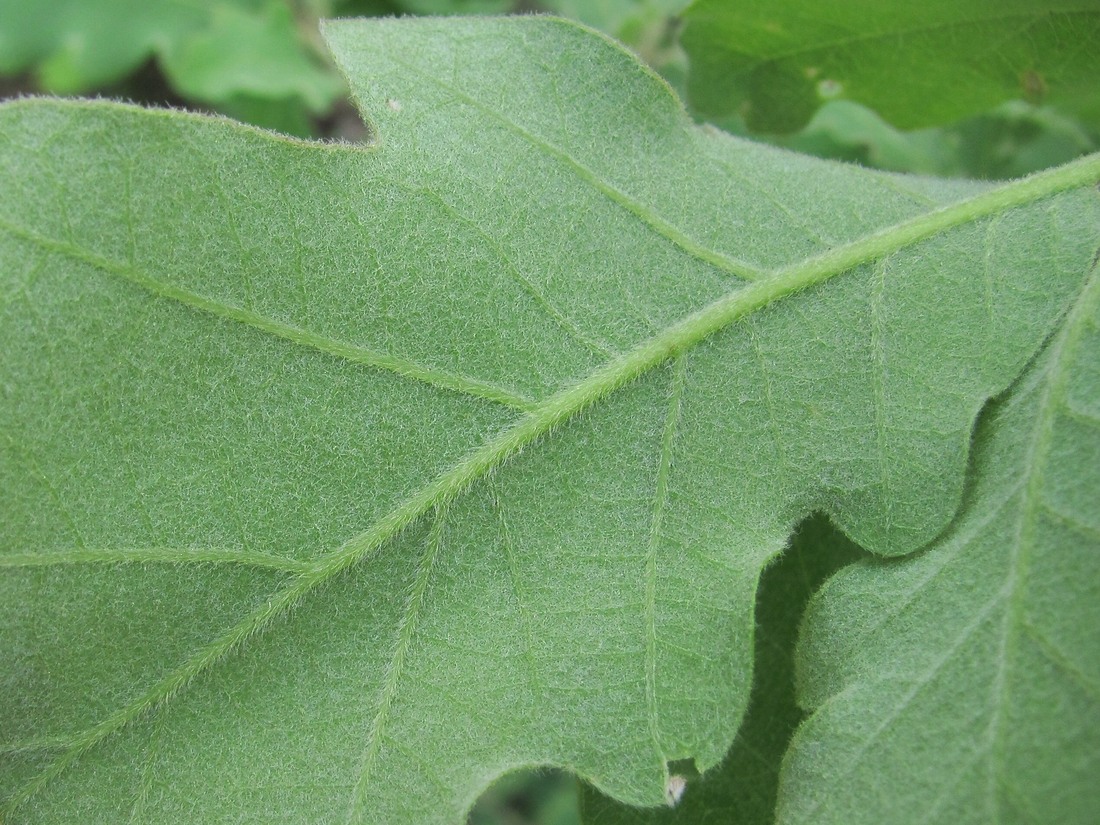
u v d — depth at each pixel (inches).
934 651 2.8
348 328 2.8
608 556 2.9
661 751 2.8
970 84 3.3
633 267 2.9
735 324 2.9
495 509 2.9
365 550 2.8
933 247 3.0
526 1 4.9
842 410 2.9
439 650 2.8
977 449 2.9
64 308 2.7
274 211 2.8
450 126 2.9
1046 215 3.0
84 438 2.7
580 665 2.8
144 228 2.7
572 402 2.9
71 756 2.8
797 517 2.9
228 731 2.8
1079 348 2.9
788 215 3.0
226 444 2.8
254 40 4.9
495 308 2.9
